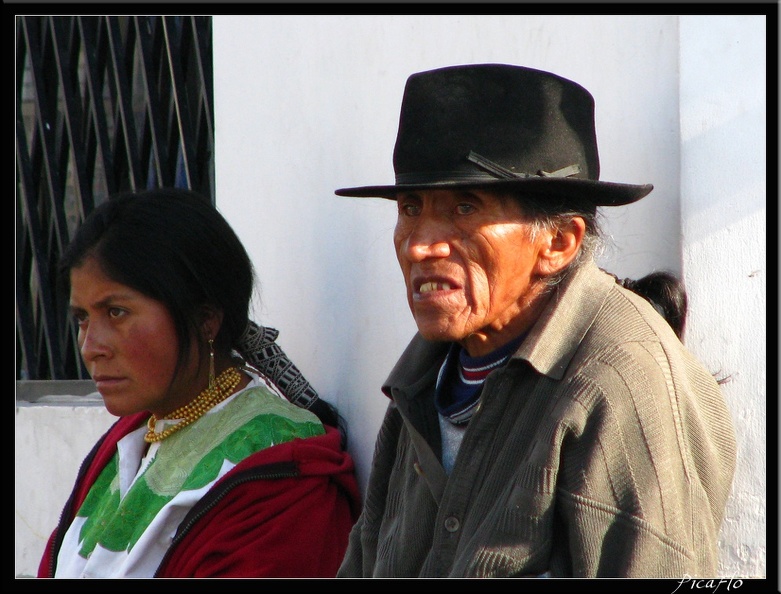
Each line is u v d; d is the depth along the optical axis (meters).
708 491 5.29
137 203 7.95
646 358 5.20
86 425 10.84
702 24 6.56
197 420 8.06
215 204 10.44
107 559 7.77
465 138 5.49
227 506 7.41
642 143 6.88
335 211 9.09
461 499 5.52
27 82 12.41
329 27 9.12
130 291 7.73
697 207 6.57
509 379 5.50
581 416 5.08
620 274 6.97
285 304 9.72
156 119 11.02
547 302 5.78
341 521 7.85
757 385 6.38
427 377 6.30
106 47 11.55
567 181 5.32
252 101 9.94
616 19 7.02
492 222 5.49
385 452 6.68
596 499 4.99
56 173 12.05
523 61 7.64
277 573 7.22
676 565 4.92
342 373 9.07
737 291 6.44
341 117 9.02
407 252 5.60
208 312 8.02
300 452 7.58
